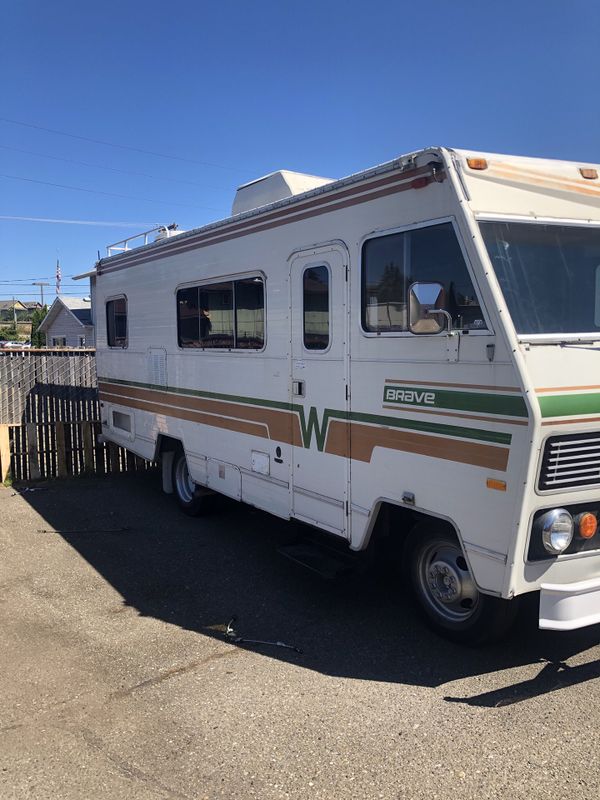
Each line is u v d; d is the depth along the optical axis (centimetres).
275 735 310
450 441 355
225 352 576
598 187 391
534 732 309
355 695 346
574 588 335
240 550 595
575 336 343
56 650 400
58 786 276
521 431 314
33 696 346
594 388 329
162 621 442
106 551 594
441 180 355
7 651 398
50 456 907
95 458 930
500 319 323
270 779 279
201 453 636
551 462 320
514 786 272
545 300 349
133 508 746
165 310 684
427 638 412
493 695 343
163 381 702
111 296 830
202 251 604
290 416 494
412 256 378
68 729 316
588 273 371
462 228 342
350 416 432
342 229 429
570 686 352
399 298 388
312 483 474
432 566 407
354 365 425
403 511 427
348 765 288
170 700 342
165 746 303
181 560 568
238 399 562
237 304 555
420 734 309
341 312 434
